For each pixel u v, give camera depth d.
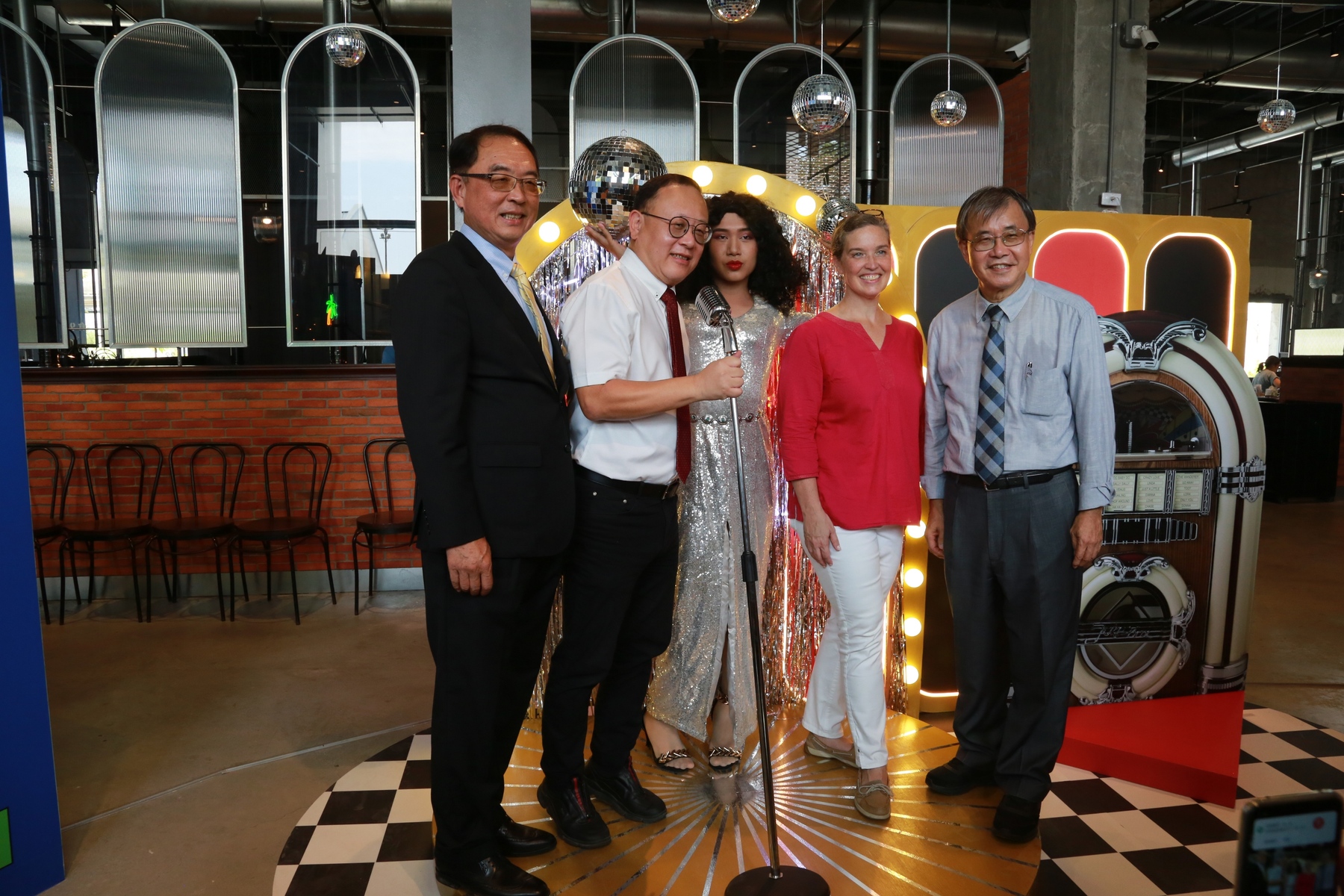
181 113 5.31
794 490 2.36
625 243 2.47
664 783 2.52
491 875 1.96
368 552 5.02
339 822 2.48
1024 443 2.23
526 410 1.88
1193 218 3.05
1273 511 7.77
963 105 5.98
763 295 2.62
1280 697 3.39
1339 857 0.81
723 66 10.07
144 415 4.83
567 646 2.16
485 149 1.88
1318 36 8.92
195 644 4.15
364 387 4.94
